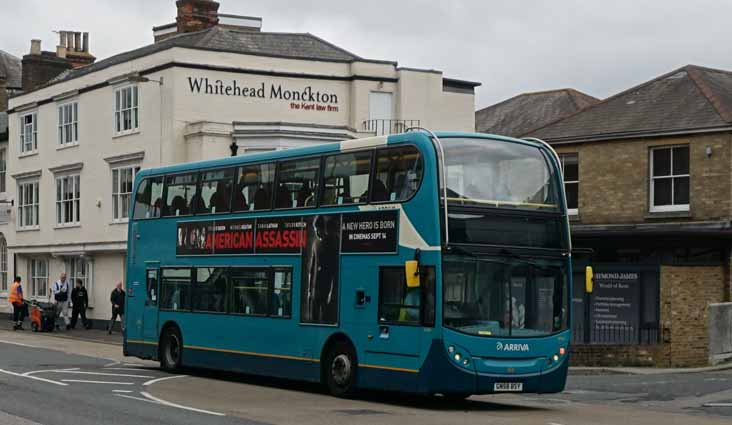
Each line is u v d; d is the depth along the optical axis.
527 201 16.66
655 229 28.80
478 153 16.36
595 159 31.08
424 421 14.33
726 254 27.66
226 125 35.34
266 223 19.59
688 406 17.97
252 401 16.89
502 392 16.02
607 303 28.23
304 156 18.88
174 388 18.94
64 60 50.59
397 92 39.06
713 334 26.67
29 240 46.66
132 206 24.08
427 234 15.87
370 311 16.89
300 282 18.56
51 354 27.34
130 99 38.72
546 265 16.66
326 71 38.03
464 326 15.77
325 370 17.92
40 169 45.59
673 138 29.50
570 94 46.09
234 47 38.16
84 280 42.31
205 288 21.25
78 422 13.55
